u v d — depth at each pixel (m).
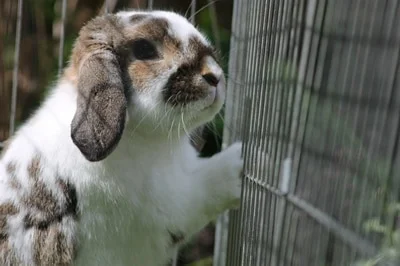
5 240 1.19
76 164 1.17
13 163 1.21
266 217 1.08
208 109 1.17
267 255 1.08
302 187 1.00
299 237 1.01
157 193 1.18
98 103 1.14
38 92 1.61
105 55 1.16
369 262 0.91
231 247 1.21
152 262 1.21
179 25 1.17
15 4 1.61
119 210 1.18
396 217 0.86
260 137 1.11
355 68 0.93
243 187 1.17
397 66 0.84
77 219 1.18
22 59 1.62
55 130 1.19
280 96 1.05
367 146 0.92
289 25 1.04
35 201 1.19
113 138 1.13
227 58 1.43
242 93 1.20
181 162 1.21
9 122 1.59
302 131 1.00
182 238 1.21
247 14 1.19
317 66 0.98
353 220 0.93
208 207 1.20
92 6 1.61
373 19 0.91
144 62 1.17
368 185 0.92
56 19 1.63
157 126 1.17
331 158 0.96
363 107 0.92
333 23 0.96
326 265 0.96
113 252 1.19
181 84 1.16
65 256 1.18
